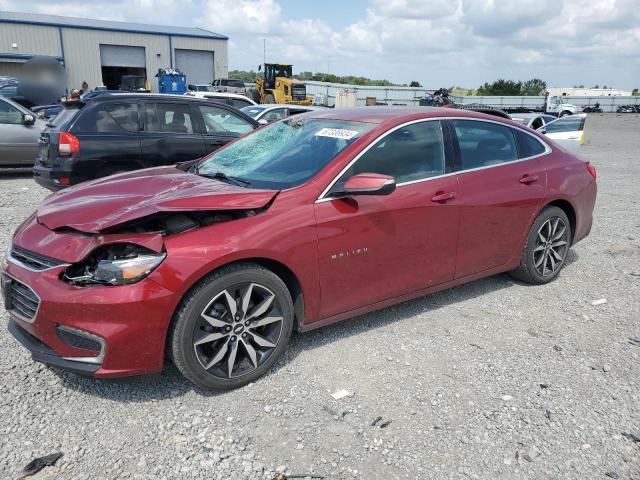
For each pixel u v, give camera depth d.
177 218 3.09
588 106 51.53
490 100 40.91
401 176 3.82
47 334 2.87
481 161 4.37
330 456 2.68
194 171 4.20
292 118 4.53
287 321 3.36
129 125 7.34
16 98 21.08
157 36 41.25
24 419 2.88
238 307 3.15
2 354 3.54
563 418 3.03
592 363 3.64
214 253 2.96
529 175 4.64
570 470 2.63
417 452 2.72
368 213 3.57
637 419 3.04
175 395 3.15
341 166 3.54
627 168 14.03
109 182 3.77
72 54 38.31
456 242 4.15
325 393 3.20
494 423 2.96
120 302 2.76
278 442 2.77
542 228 4.84
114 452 2.66
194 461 2.62
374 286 3.75
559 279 5.25
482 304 4.59
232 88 35.88
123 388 3.20
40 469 2.53
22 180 10.38
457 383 3.35
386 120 3.91
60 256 2.89
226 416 2.97
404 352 3.71
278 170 3.72
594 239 6.73
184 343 2.96
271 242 3.16
